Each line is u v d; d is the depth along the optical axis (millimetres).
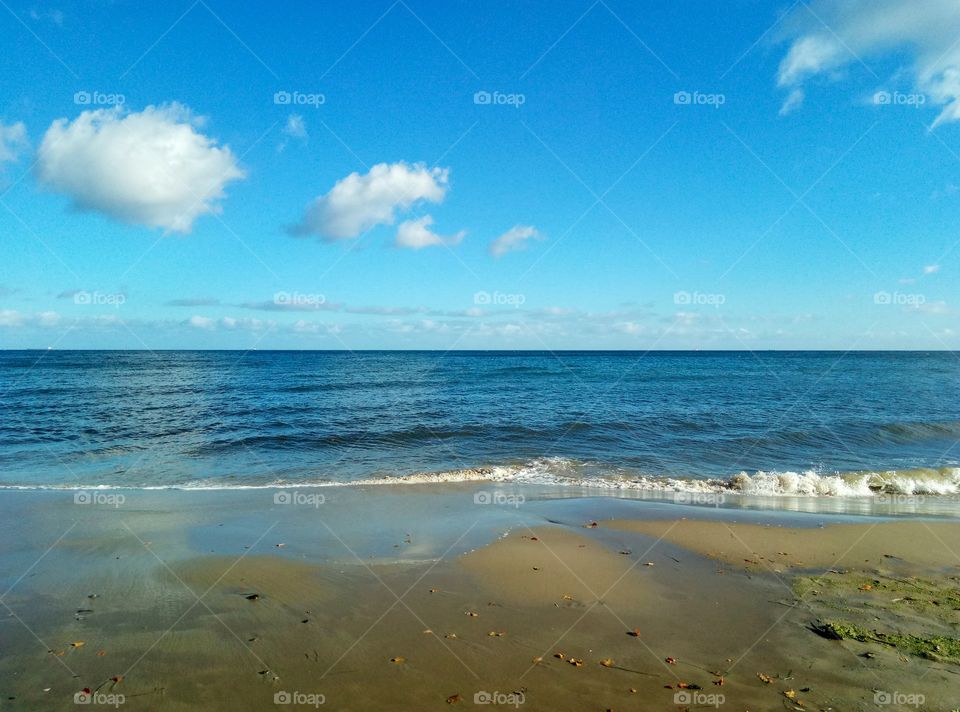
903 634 5910
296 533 9508
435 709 4523
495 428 21250
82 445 18172
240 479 14180
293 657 5324
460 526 10062
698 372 59906
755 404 29516
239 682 4883
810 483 13984
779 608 6621
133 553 8305
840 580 7570
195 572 7508
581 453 17547
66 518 10289
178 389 35844
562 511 11328
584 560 8266
